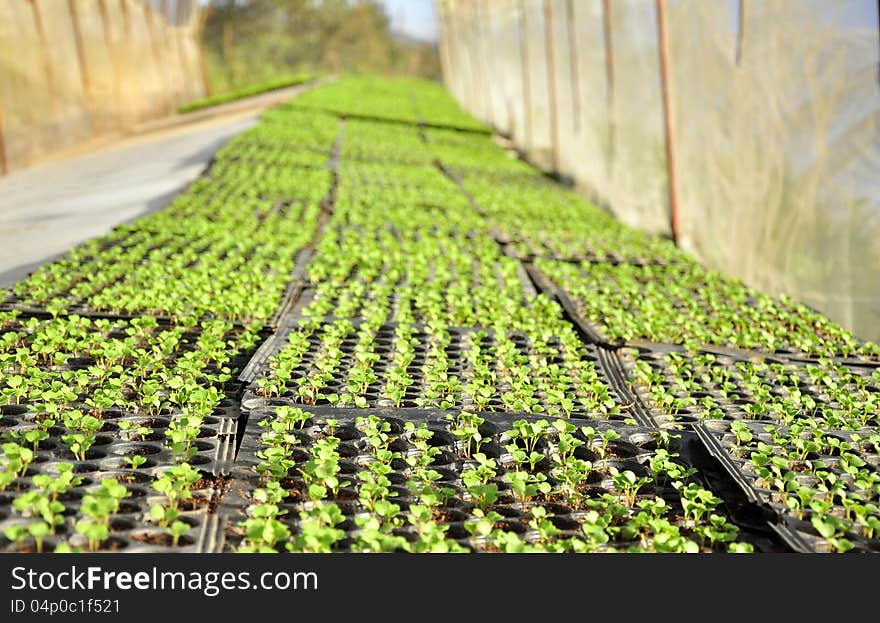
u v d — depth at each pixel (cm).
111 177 1283
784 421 439
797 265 750
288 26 5434
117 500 307
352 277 707
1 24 1482
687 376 516
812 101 722
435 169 1405
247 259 734
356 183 1186
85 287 595
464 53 3041
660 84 1032
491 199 1161
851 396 477
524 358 501
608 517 326
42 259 720
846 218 689
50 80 1691
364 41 6097
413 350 520
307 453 367
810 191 731
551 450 383
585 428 384
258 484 338
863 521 320
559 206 1174
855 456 377
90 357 470
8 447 325
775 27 768
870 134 663
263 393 430
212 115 2280
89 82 1927
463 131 2142
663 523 312
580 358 536
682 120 970
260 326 527
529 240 912
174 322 534
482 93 2584
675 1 968
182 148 1527
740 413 454
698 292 753
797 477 370
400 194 1122
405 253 800
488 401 448
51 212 1023
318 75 4125
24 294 584
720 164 883
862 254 675
